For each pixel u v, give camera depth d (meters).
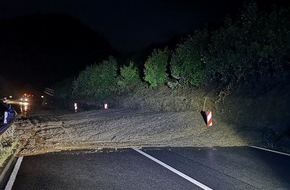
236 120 16.34
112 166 9.48
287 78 16.12
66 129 20.31
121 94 36.50
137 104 29.86
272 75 17.12
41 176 8.44
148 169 9.09
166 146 12.78
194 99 22.12
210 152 11.41
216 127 16.17
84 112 33.12
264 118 14.94
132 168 9.23
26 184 7.73
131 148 12.38
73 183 7.80
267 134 13.70
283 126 13.64
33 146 13.93
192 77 23.30
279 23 16.84
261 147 12.29
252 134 14.08
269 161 9.98
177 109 23.27
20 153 11.87
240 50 18.36
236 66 18.86
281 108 14.61
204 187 7.51
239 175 8.47
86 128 20.02
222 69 20.42
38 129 21.31
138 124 19.34
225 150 11.76
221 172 8.76
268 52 16.89
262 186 7.61
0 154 10.70
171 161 10.06
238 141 13.44
